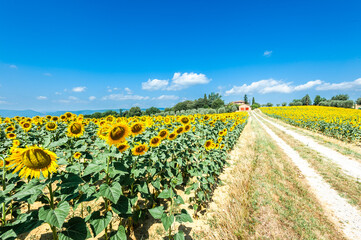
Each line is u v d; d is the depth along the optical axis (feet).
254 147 36.40
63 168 14.30
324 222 14.30
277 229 12.31
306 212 14.90
